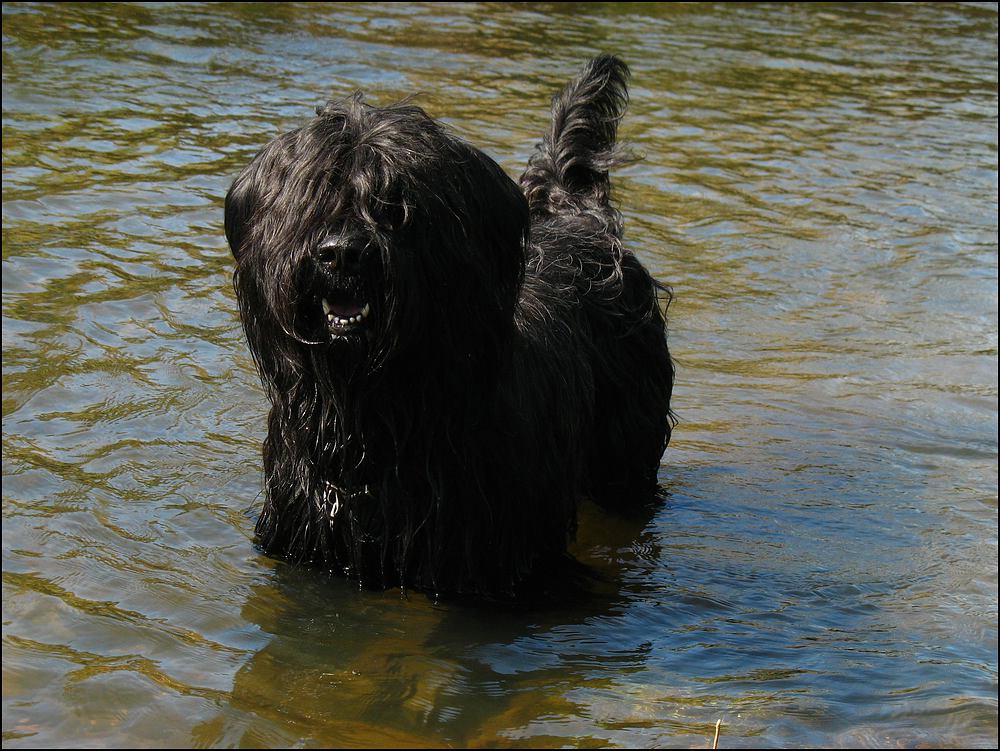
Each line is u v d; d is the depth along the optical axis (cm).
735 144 591
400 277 272
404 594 299
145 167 480
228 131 532
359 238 271
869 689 282
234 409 342
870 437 365
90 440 327
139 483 316
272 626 286
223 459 326
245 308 288
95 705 263
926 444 364
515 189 288
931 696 281
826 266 454
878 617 304
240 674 273
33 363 351
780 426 367
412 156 275
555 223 349
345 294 274
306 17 764
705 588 310
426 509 297
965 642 297
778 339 402
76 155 486
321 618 290
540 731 267
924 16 986
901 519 336
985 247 485
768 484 346
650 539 325
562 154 362
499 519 301
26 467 317
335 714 267
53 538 299
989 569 320
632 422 343
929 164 588
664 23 868
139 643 277
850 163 579
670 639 293
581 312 334
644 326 346
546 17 845
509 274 288
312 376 288
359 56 684
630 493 342
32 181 453
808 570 317
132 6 745
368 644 285
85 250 404
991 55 863
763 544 325
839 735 270
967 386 388
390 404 288
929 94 732
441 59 697
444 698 272
